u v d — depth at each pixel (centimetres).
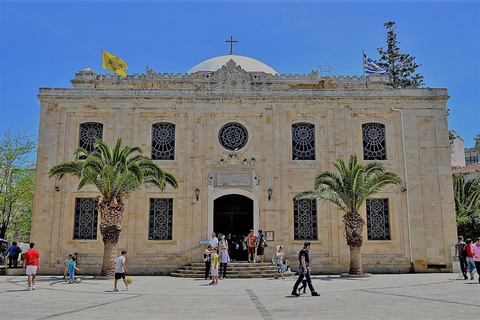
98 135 2805
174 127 2823
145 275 2594
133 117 2797
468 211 3584
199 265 2561
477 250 1877
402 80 4725
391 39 4850
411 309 1193
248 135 2792
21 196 3712
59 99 2794
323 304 1316
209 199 2705
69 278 2223
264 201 2703
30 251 1803
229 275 2358
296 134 2825
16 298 1516
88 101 2795
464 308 1198
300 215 2727
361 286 1833
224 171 2733
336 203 2431
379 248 2683
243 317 1095
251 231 2584
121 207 2309
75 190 2702
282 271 2323
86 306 1315
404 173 2758
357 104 2831
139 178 2170
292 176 2745
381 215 2739
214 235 2355
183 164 2750
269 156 2756
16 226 3909
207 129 2800
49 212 2667
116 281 1736
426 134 2805
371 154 2809
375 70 3164
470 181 3900
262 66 3584
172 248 2652
